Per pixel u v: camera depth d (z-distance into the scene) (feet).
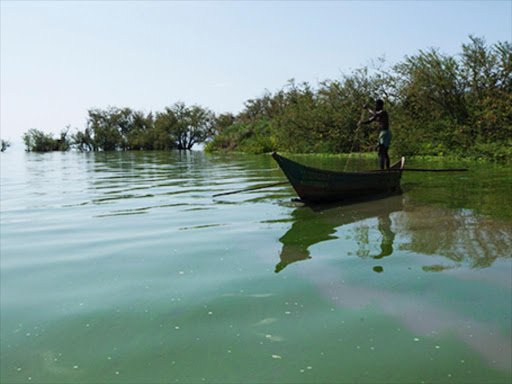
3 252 15.92
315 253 14.70
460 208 22.15
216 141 144.25
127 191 34.09
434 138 65.31
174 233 18.34
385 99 71.26
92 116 206.18
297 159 70.18
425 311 9.80
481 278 11.82
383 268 12.87
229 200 27.68
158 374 7.55
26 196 32.22
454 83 61.46
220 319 9.62
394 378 7.27
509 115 54.75
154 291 11.44
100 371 7.70
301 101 87.97
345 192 26.66
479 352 8.02
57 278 12.74
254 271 12.89
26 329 9.38
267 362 7.84
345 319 9.47
